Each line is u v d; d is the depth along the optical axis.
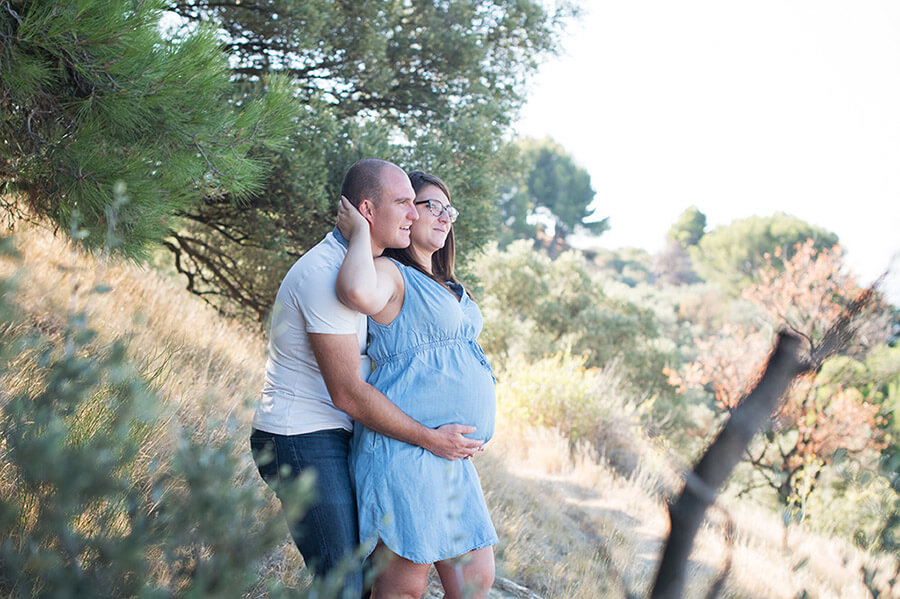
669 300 44.09
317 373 2.01
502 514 4.67
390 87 9.48
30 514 1.56
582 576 4.05
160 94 3.48
